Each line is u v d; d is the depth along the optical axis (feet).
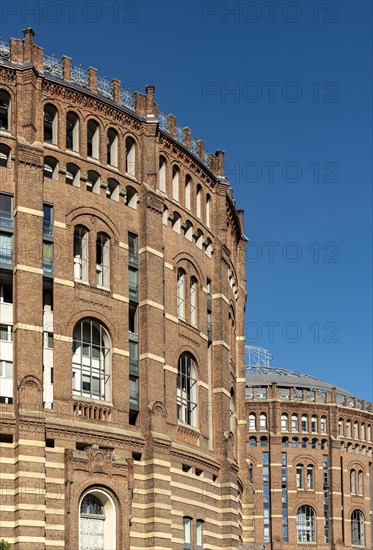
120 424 228.84
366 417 540.52
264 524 499.92
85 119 239.09
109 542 218.38
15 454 208.33
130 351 237.86
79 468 214.48
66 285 225.97
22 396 210.38
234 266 313.32
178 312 260.01
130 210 245.86
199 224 273.95
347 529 512.22
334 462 515.50
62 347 221.87
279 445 509.35
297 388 531.09
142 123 252.01
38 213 222.28
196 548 246.27
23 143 223.92
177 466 241.35
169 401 245.65
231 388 293.43
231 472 265.75
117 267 238.27
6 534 203.41
